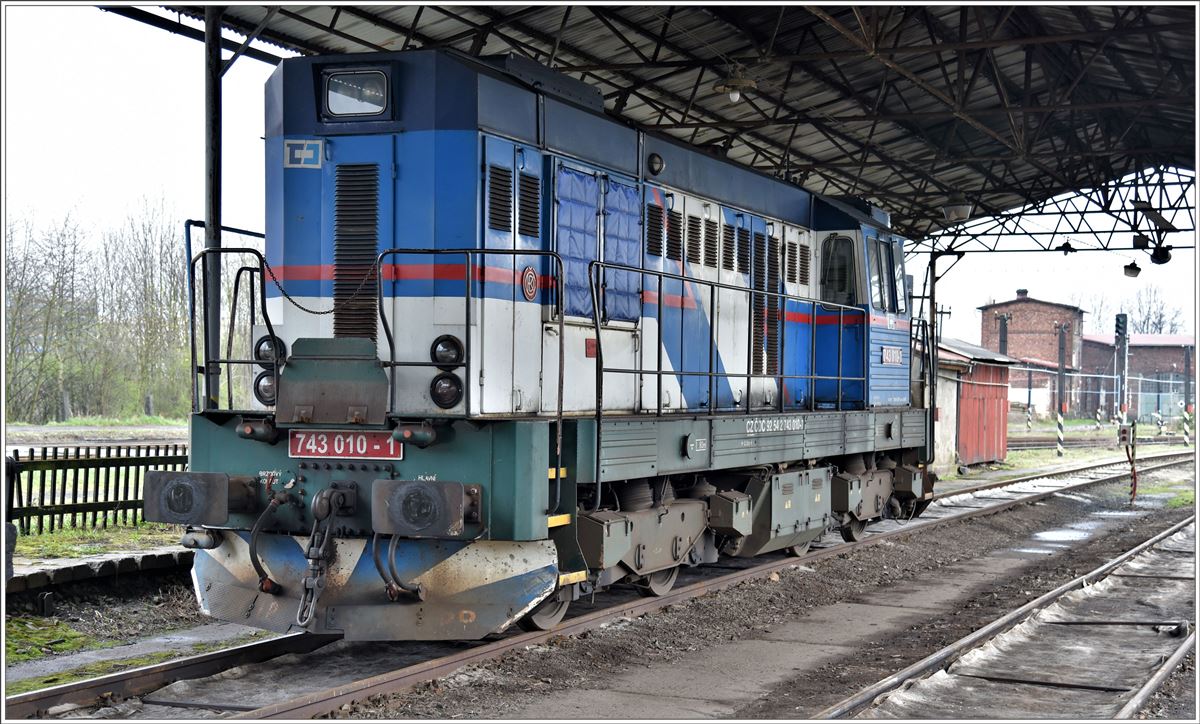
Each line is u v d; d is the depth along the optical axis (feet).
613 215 30.60
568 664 24.89
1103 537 55.47
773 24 52.95
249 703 21.24
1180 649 27.99
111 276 121.90
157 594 31.91
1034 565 45.42
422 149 25.52
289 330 26.25
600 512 27.53
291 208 26.27
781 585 36.50
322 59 25.98
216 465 25.59
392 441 24.08
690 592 32.99
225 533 25.46
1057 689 24.47
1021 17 54.85
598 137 30.27
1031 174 92.84
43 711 20.06
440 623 23.61
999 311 227.20
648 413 31.81
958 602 36.09
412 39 48.55
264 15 41.63
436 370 24.99
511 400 26.40
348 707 20.53
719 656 27.12
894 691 22.75
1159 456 117.70
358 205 25.88
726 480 37.45
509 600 23.76
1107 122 73.61
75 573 29.81
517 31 49.14
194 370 25.91
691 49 54.90
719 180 36.88
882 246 46.55
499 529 23.45
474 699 21.89
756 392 38.91
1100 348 235.61
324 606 23.85
